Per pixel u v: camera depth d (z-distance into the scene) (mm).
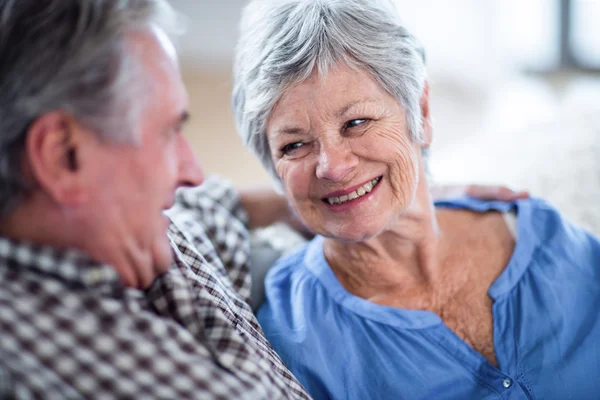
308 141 1151
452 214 1412
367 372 1205
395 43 1129
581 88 3711
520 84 3926
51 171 784
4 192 792
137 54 813
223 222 1439
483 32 3939
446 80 3941
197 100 3604
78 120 781
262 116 1171
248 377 920
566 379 1199
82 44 770
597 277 1314
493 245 1347
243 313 1164
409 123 1188
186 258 1096
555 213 1389
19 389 697
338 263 1330
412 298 1299
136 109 809
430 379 1185
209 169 3154
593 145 1902
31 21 767
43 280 784
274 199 1729
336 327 1251
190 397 816
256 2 1216
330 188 1154
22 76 759
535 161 1920
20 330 745
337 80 1102
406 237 1249
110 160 811
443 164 2158
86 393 770
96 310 800
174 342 850
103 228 833
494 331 1231
